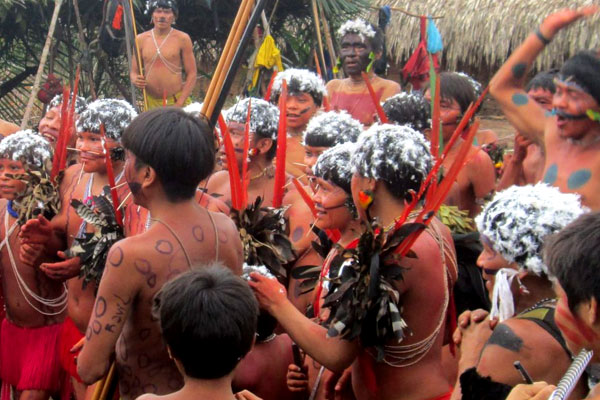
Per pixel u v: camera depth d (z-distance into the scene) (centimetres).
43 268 354
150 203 256
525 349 203
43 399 411
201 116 286
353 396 294
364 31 628
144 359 255
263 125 399
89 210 313
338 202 300
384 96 627
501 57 1066
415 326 256
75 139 493
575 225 170
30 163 405
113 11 908
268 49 726
